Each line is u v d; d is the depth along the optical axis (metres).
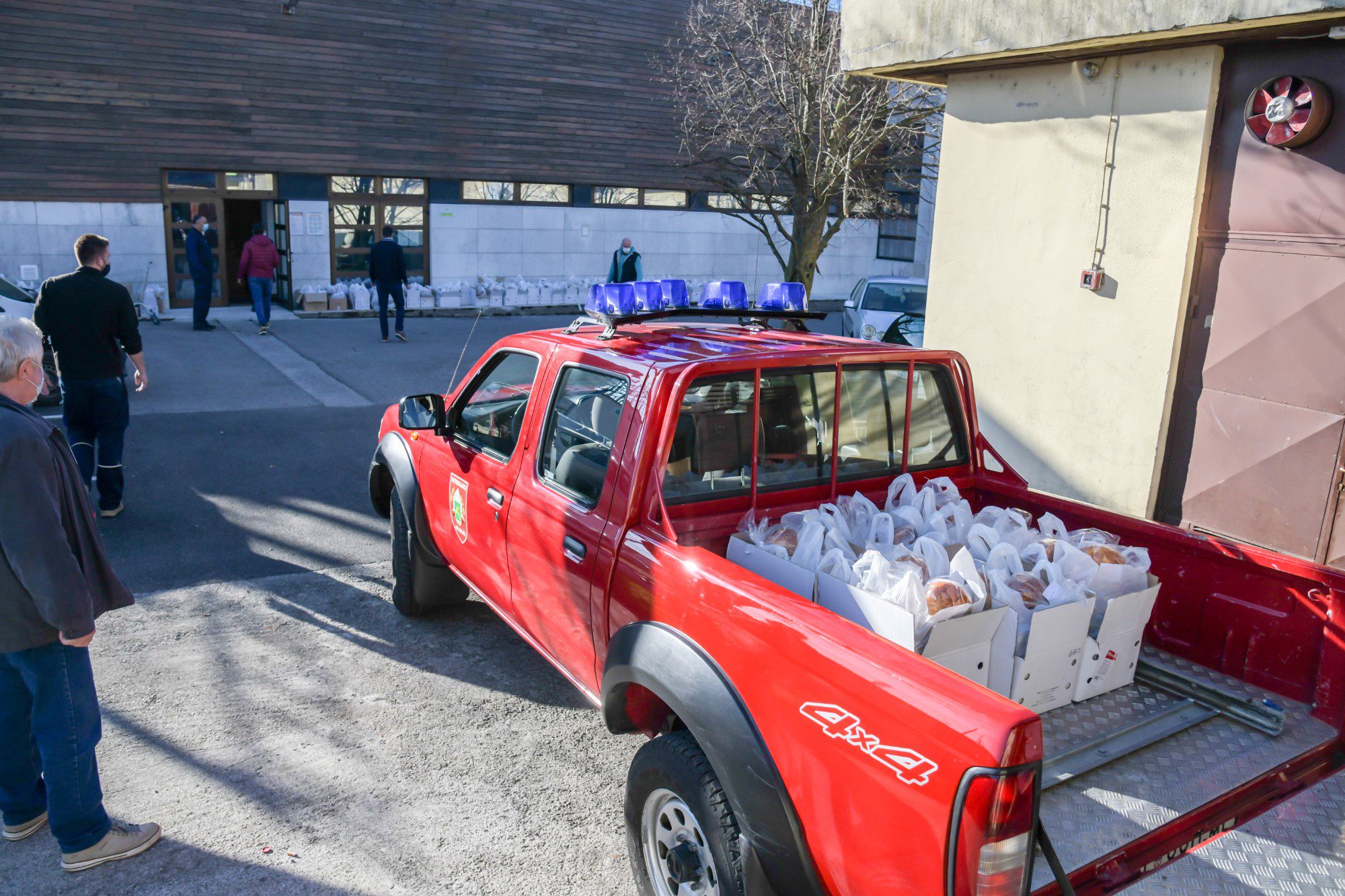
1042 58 6.11
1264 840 2.25
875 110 12.31
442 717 4.12
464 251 19.55
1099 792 2.38
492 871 3.14
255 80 16.75
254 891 3.01
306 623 5.04
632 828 2.88
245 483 7.55
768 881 2.36
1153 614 3.24
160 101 16.08
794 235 13.65
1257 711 2.73
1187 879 2.10
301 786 3.58
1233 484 5.66
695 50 17.97
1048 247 6.42
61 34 15.10
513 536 3.66
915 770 1.94
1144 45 5.51
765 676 2.33
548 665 4.64
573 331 3.89
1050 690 2.74
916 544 2.93
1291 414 5.33
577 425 3.36
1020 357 6.69
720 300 4.07
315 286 18.03
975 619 2.58
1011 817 1.84
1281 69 5.22
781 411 3.29
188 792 3.52
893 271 24.02
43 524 2.68
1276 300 5.34
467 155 19.02
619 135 20.55
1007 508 3.63
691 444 3.10
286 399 10.77
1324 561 5.27
